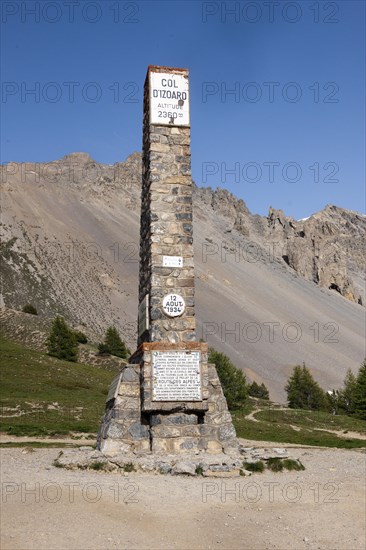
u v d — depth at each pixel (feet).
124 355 351.25
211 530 42.04
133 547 37.24
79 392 223.92
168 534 40.52
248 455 67.92
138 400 71.10
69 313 627.46
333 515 47.55
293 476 61.87
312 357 650.02
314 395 326.65
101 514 43.37
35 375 244.83
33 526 39.34
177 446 69.26
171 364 71.15
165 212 77.15
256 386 388.16
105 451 67.92
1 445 93.66
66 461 61.82
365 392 269.85
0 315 388.98
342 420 220.23
